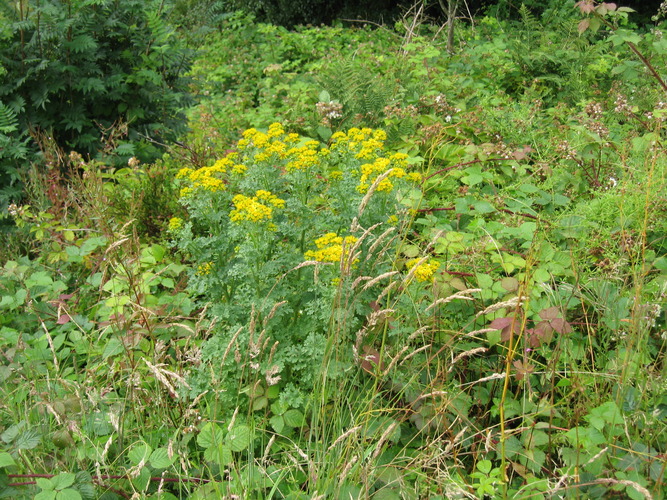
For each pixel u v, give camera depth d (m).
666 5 5.29
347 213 2.75
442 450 2.30
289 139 3.04
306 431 2.43
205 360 2.51
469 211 3.47
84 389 2.44
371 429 2.32
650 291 2.64
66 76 4.68
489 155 4.08
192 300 3.34
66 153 4.89
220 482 2.12
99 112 4.96
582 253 3.12
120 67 4.96
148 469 2.16
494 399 2.39
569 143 4.17
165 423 2.45
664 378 2.22
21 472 2.17
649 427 2.15
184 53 5.40
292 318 2.71
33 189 4.43
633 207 3.21
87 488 2.00
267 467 2.28
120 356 2.83
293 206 2.72
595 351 2.65
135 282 3.09
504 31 9.01
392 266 2.68
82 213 3.95
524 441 2.14
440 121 4.70
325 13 12.86
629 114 4.41
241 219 2.43
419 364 2.54
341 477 1.94
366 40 9.77
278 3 13.01
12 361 2.78
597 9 3.55
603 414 2.01
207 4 11.34
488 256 3.09
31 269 3.74
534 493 1.96
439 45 8.23
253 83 8.38
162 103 5.30
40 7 4.57
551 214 3.56
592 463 1.97
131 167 4.59
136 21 5.09
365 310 2.53
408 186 3.24
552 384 2.22
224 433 2.16
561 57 6.82
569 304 2.57
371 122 5.45
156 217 3.96
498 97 5.81
